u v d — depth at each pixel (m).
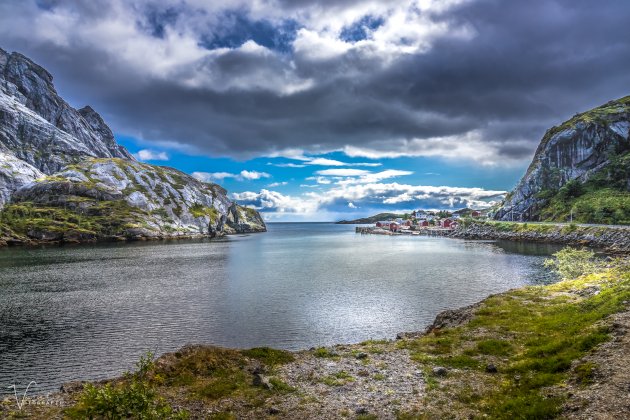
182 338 45.62
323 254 144.62
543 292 41.03
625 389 14.49
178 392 19.36
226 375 21.45
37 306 60.97
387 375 21.16
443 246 169.88
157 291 72.75
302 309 58.09
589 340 20.30
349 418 16.31
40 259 125.81
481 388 18.38
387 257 129.38
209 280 85.06
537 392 16.53
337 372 22.05
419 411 16.45
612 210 173.50
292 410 17.28
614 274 42.94
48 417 16.48
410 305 59.38
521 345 24.25
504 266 98.56
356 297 65.75
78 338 45.66
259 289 74.25
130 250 162.25
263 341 44.38
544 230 172.75
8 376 35.69
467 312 35.78
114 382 20.70
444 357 23.62
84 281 83.69
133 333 47.47
